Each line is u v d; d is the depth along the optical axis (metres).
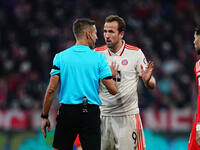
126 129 21.05
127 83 20.91
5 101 49.09
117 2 69.56
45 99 17.53
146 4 69.81
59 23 65.44
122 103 20.95
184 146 44.62
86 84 17.58
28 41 61.88
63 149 17.69
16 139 43.81
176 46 62.81
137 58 20.94
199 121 19.14
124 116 21.06
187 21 68.94
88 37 18.06
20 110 44.59
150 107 48.16
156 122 44.84
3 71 54.88
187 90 52.78
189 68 58.19
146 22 66.88
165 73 55.31
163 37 64.19
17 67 55.59
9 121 44.31
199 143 19.17
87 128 17.45
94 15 66.88
